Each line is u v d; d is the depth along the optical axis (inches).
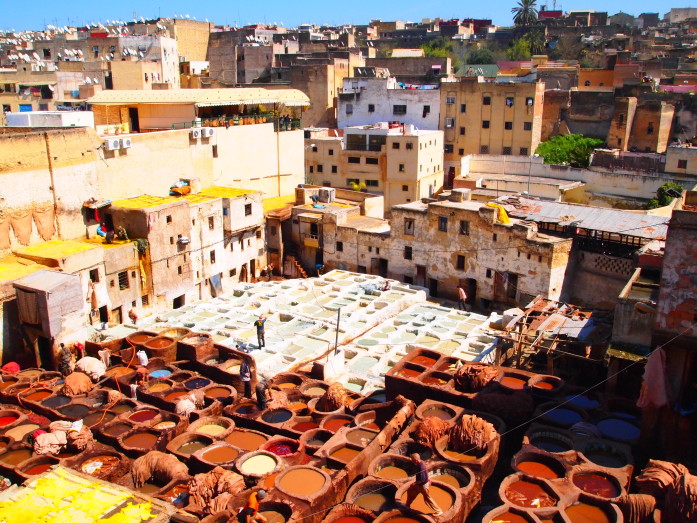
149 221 1534.2
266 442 911.7
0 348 1280.8
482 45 4731.8
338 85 3412.9
